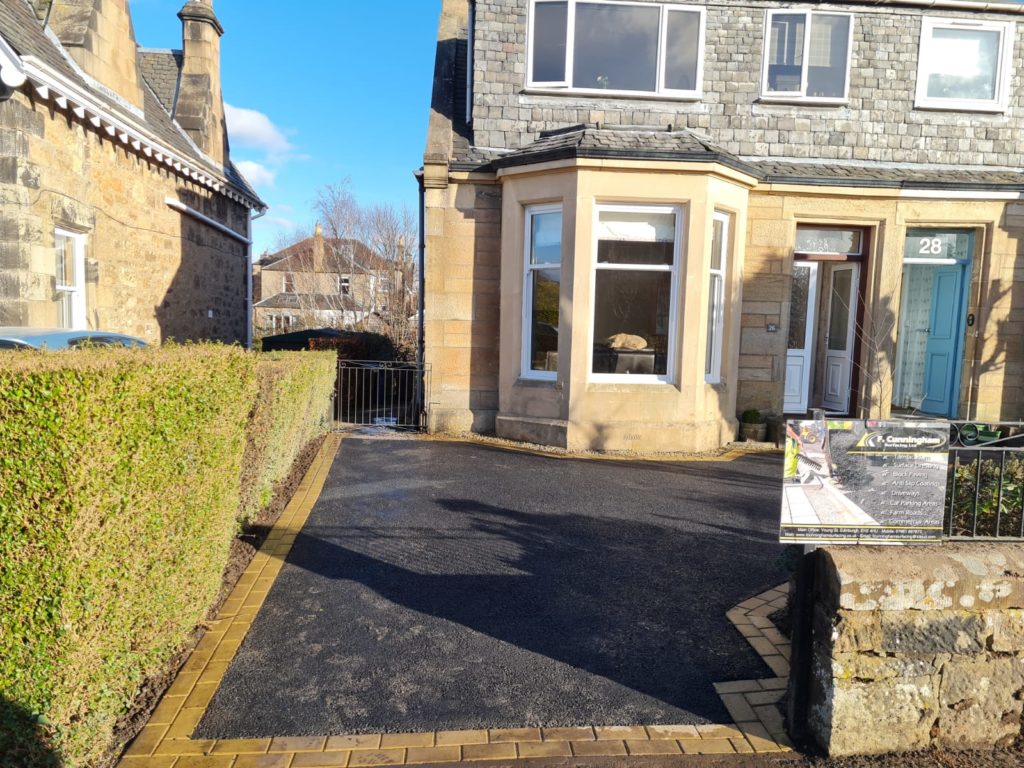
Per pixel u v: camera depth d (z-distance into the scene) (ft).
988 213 30.12
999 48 31.42
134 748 8.62
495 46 30.25
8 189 22.34
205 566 11.38
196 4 42.45
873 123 31.27
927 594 8.78
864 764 8.77
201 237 41.42
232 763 8.41
